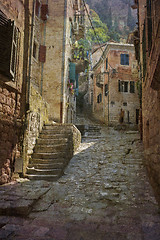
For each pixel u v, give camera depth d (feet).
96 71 81.66
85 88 102.68
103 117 68.03
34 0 21.93
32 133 23.27
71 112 52.60
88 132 48.62
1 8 16.56
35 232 10.31
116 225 11.14
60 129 27.58
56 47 43.75
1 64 15.60
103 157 27.02
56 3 45.27
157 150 13.85
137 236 9.88
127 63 65.92
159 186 13.44
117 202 14.62
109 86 64.39
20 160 19.36
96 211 13.16
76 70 55.52
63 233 10.25
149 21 17.90
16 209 12.39
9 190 15.42
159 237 9.68
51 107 42.32
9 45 15.92
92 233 10.28
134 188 17.15
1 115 16.75
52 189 16.83
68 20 46.39
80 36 59.62
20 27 20.42
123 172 21.38
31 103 22.59
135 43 39.01
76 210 13.32
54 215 12.51
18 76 19.90
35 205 13.71
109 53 65.87
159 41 9.99
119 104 63.82
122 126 53.62
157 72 10.27
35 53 42.34
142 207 13.58
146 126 22.52
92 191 16.85
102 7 186.19
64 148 23.67
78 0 57.00
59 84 42.75
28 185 17.03
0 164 16.63
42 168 21.06
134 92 65.00
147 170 20.83
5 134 17.39
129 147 31.14
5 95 17.54
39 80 42.98
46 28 44.52
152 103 15.87
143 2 29.22
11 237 9.77
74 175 20.92
